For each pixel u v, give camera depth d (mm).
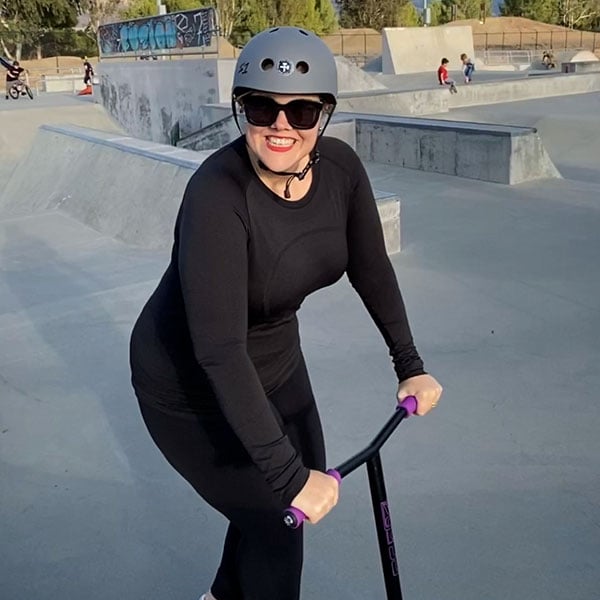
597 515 2744
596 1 59406
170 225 6949
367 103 17094
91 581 2537
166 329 1723
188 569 2584
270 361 1824
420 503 2861
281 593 1857
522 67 35406
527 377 3898
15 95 24484
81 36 48688
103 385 4043
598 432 3324
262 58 1511
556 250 6145
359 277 1895
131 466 3242
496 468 3072
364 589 2436
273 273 1639
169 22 17219
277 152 1546
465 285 5379
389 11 58312
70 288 5789
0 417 3727
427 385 1841
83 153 9547
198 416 1747
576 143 14172
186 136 16750
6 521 2877
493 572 2480
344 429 3449
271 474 1493
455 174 9539
